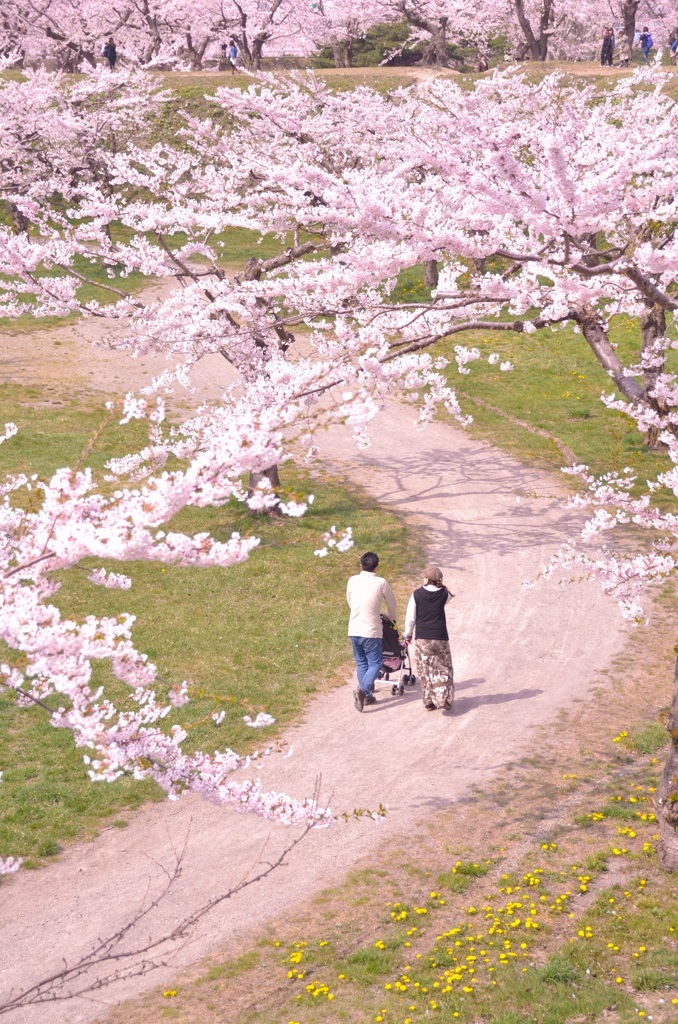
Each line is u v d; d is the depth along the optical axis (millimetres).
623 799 9852
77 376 27109
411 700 12609
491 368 27734
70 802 10297
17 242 13805
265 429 4648
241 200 16750
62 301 15117
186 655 13633
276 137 21891
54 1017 7160
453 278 13195
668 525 11305
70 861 9344
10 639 4668
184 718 11867
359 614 12188
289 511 4730
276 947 7863
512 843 9227
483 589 16016
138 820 10102
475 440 23578
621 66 47062
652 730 11367
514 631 14500
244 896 8672
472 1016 6750
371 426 24781
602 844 9078
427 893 8516
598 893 8234
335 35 58250
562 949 7488
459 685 12898
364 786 10461
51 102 37750
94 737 5207
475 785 10367
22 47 52438
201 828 9930
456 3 51219
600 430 23484
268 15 49469
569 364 27516
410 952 7645
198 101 45438
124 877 9047
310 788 10398
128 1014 7152
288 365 8688
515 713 12008
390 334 13484
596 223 8141
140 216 16156
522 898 8250
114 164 16453
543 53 51000
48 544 4699
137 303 15586
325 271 10461
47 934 8211
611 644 14008
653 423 10734
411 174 13898
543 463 21984
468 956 7453
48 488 4836
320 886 8773
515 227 9586
